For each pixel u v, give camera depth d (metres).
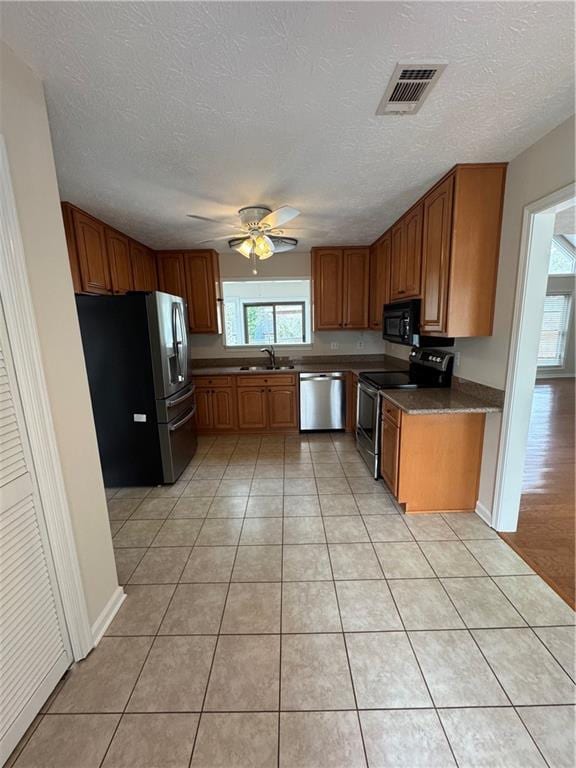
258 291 6.61
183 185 2.31
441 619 1.63
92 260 2.87
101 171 2.09
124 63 1.22
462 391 2.69
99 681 1.38
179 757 1.13
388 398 2.62
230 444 4.11
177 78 1.30
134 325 2.85
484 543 2.18
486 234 2.16
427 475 2.50
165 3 0.99
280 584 1.87
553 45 1.17
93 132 1.67
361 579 1.90
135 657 1.48
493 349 2.27
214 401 4.39
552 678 1.35
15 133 1.17
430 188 2.43
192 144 1.79
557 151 1.70
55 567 1.36
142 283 3.86
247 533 2.35
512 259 2.05
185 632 1.59
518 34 1.12
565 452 3.58
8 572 1.14
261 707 1.27
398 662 1.43
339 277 4.34
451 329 2.25
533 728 1.19
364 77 1.31
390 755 1.12
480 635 1.55
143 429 2.99
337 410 4.38
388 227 3.44
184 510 2.67
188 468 3.45
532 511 2.52
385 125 1.65
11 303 1.15
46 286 1.31
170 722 1.23
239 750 1.15
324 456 3.68
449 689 1.32
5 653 1.13
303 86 1.36
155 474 3.05
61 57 1.18
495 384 2.27
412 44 1.16
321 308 4.41
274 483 3.08
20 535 1.19
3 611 1.12
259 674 1.39
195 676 1.39
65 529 1.38
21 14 1.01
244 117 1.57
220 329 4.67
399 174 2.21
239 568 2.01
